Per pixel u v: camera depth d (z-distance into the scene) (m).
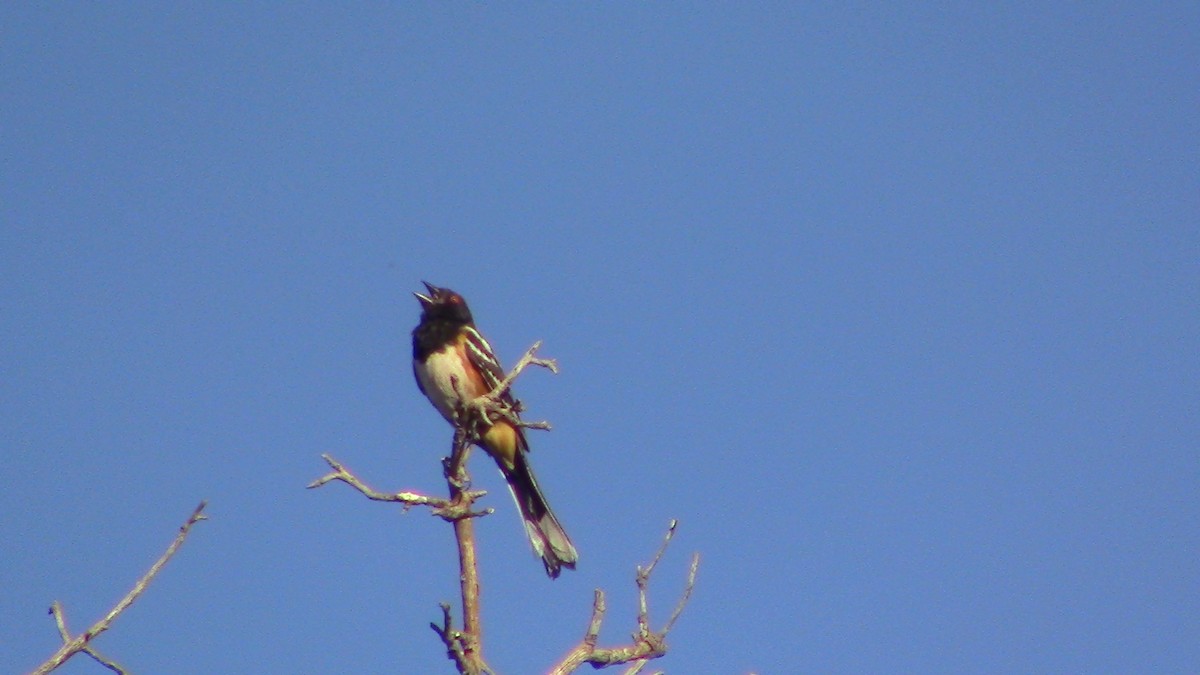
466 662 8.87
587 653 8.96
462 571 9.24
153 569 7.60
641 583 9.41
